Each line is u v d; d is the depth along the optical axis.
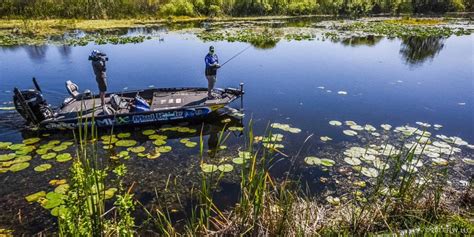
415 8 46.88
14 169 5.97
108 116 7.64
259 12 40.34
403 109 9.58
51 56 15.85
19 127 7.90
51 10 29.75
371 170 5.96
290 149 6.89
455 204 4.37
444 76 13.38
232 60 15.61
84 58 15.47
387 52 18.02
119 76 12.74
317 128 8.05
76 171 3.02
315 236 3.54
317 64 15.05
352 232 3.79
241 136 7.62
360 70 14.08
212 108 8.27
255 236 3.58
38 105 7.44
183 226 4.57
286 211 3.59
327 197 5.21
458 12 47.72
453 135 7.73
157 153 6.70
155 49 17.67
